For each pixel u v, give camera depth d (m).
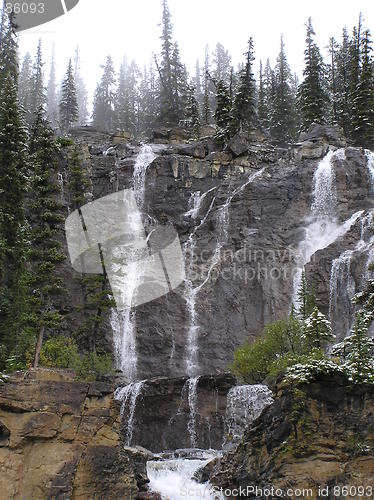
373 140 49.03
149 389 27.83
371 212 38.00
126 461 18.42
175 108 65.25
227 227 40.44
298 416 17.20
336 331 34.50
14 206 31.89
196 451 24.69
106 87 86.06
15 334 26.83
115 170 44.38
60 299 34.88
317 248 38.69
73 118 70.88
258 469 17.97
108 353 34.06
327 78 61.41
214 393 27.58
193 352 35.59
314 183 41.62
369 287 19.19
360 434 16.78
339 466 16.58
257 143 49.28
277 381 18.53
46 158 29.89
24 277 27.86
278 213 40.56
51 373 19.00
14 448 17.28
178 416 27.52
